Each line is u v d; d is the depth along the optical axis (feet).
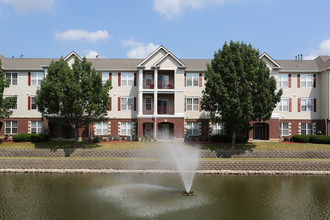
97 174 78.38
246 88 89.66
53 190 60.90
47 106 92.32
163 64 115.65
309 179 74.79
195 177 75.92
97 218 44.68
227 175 79.15
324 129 119.24
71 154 90.84
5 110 99.09
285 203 53.83
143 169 82.99
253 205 52.29
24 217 45.09
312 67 126.11
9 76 120.88
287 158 92.38
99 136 120.37
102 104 95.14
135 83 123.03
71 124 98.07
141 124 114.11
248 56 94.17
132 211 48.03
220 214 47.21
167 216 45.88
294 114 123.34
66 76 86.69
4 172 79.56
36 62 125.90
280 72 123.24
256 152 93.15
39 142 107.55
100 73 93.81
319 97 123.54
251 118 90.84
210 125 121.60
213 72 93.20
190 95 122.01
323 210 50.14
